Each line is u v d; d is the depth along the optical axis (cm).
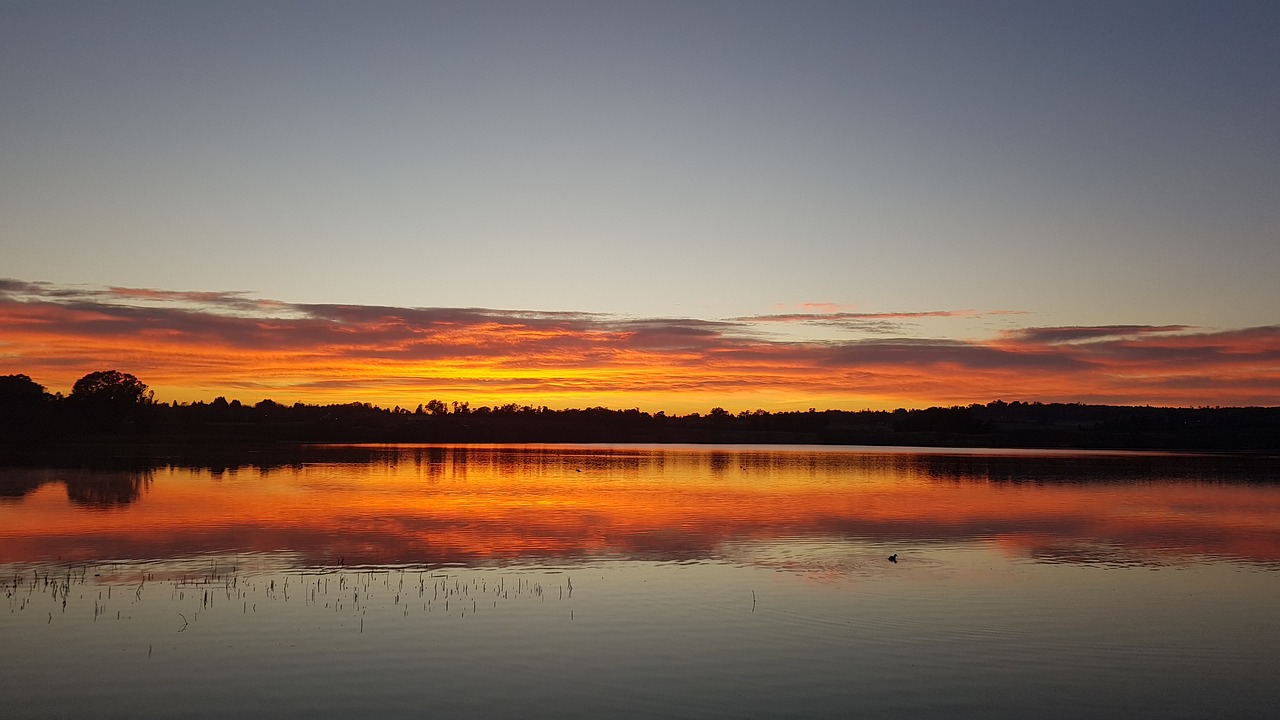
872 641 2395
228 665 2134
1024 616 2686
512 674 2086
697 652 2275
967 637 2447
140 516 4794
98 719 1794
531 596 2875
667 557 3631
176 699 1906
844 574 3300
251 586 2994
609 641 2364
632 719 1816
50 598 2794
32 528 4303
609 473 9231
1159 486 7662
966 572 3372
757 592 2962
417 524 4619
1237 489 7338
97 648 2264
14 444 13350
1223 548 4031
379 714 1828
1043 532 4534
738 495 6562
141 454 11256
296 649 2266
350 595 2869
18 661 2155
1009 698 1973
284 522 4634
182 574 3186
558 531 4403
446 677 2059
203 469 8519
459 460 11619
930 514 5319
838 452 16975
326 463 10062
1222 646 2391
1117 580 3247
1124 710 1909
